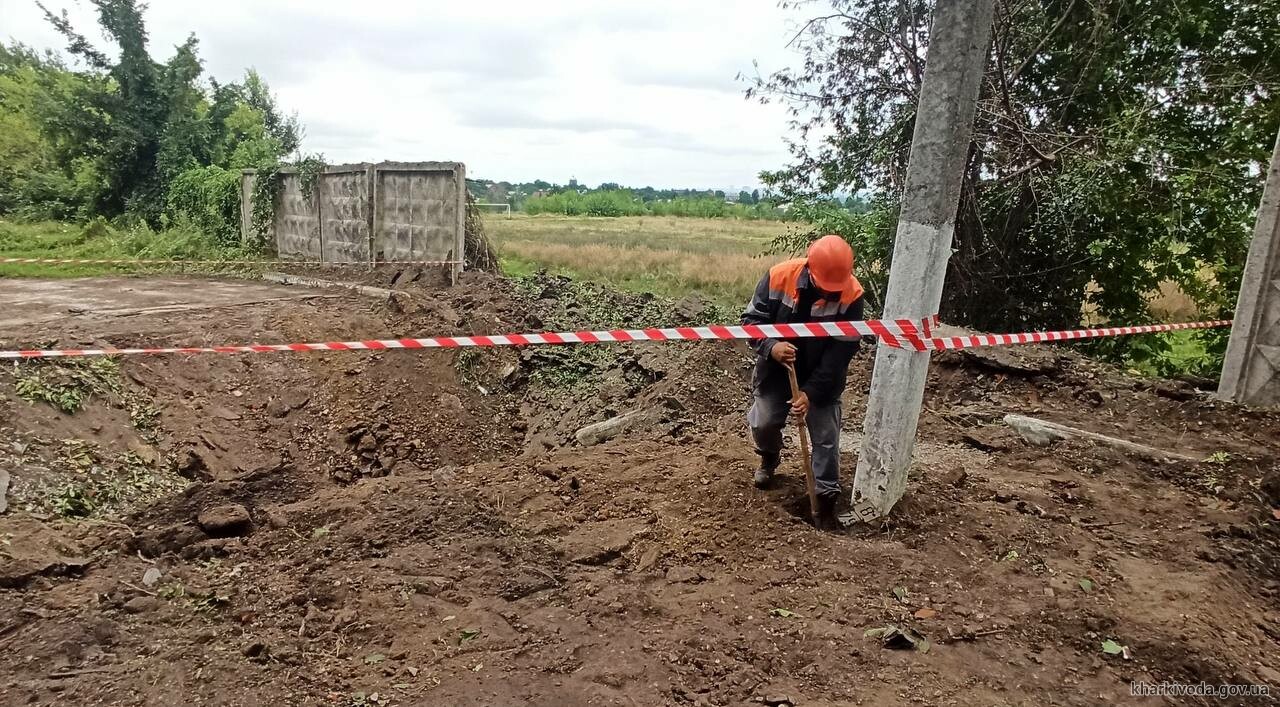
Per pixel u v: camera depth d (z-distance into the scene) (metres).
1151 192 9.10
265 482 5.90
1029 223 10.61
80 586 3.57
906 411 3.96
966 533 4.02
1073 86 10.12
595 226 44.00
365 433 7.07
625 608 3.32
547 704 2.63
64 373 6.01
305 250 14.88
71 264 13.54
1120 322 10.37
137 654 2.99
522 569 3.69
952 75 3.45
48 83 20.59
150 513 5.01
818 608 3.32
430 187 12.25
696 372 7.30
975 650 3.04
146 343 7.29
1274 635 3.32
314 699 2.70
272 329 8.22
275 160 16.91
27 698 2.65
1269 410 6.14
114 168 19.30
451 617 3.25
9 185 20.23
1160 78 9.70
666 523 4.25
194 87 20.67
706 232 39.44
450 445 7.29
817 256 3.89
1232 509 4.52
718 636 3.09
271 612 3.36
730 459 5.09
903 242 3.76
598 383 7.98
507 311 9.62
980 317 11.34
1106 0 9.34
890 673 2.86
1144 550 3.97
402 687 2.75
